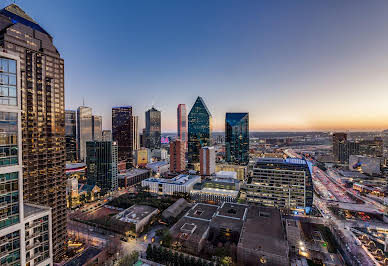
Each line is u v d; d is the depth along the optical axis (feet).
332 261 469.98
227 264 426.51
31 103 440.45
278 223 547.90
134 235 577.43
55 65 492.95
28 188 430.61
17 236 215.31
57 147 483.51
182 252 488.02
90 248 513.04
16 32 426.10
